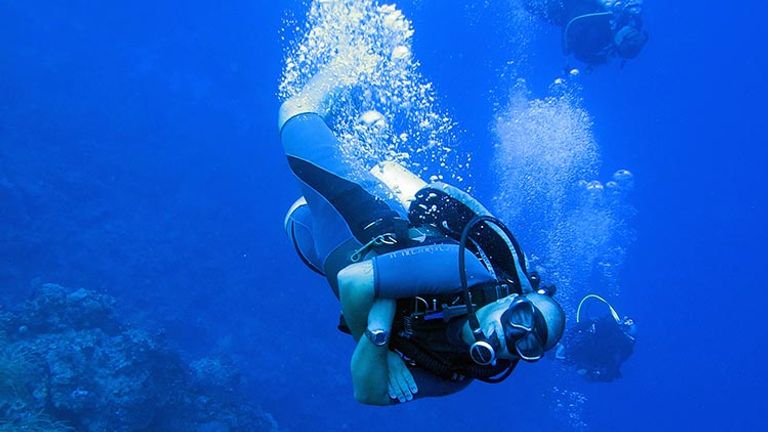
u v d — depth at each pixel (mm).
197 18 29328
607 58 10219
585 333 10047
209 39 28500
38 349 8828
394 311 1729
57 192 18734
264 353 18062
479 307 1719
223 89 27375
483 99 36406
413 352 1759
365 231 1957
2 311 9836
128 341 9625
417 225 1989
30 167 19188
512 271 1917
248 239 21406
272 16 29781
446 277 1691
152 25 28344
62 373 8477
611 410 38344
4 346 8695
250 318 19094
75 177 19766
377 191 2137
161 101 25078
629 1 9648
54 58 24422
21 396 8086
